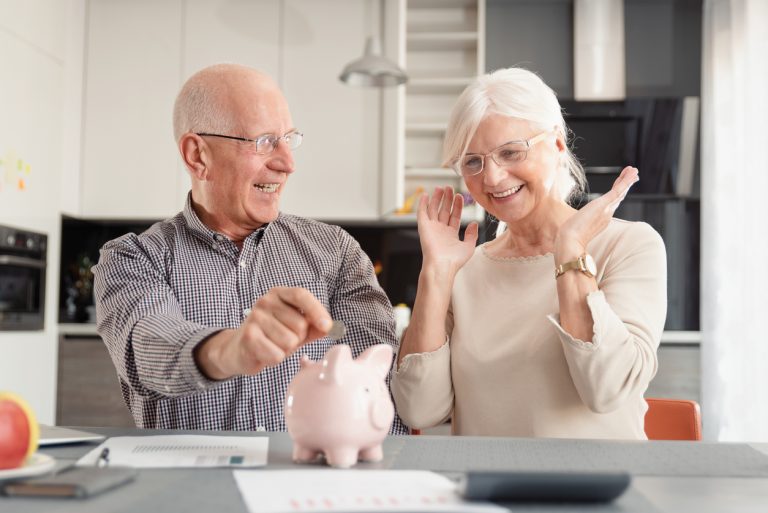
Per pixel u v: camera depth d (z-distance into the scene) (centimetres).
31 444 78
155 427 142
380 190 387
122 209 389
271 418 145
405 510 65
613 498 69
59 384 359
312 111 389
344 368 87
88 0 392
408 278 417
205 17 392
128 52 391
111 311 137
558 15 381
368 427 85
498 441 102
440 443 101
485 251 153
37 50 335
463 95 139
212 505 67
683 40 373
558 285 125
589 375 120
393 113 364
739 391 315
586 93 376
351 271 160
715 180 338
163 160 390
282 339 89
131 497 70
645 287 130
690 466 87
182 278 148
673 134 369
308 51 390
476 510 65
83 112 390
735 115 324
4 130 307
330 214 387
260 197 153
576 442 101
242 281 152
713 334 334
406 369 137
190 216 153
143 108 390
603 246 137
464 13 393
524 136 136
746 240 306
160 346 108
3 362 307
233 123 148
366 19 390
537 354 134
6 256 302
